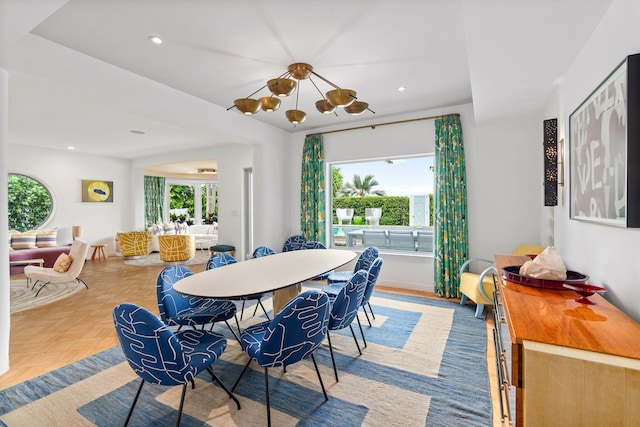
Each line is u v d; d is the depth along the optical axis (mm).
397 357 2475
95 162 7609
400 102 3957
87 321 3311
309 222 5156
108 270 6082
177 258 6898
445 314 3434
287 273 2447
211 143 6375
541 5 1614
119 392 2033
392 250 4766
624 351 1030
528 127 3689
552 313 1343
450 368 2301
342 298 2094
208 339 1891
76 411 1843
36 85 2551
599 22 1767
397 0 1970
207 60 2795
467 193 4031
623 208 1377
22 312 3588
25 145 6477
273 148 5055
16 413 1825
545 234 3438
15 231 6254
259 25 2250
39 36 2383
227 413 1823
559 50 2092
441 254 4102
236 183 6359
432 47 2582
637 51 1358
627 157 1312
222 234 6551
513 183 3771
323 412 1823
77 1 1967
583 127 1918
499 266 2289
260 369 2330
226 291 1968
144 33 2355
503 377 1518
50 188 6836
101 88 2781
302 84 3363
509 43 2006
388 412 1819
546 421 1070
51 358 2498
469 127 4012
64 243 7016
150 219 10227
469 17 1726
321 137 5098
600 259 1780
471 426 1698
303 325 1667
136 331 1427
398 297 4082
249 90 3516
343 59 2787
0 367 2236
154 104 3234
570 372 1041
